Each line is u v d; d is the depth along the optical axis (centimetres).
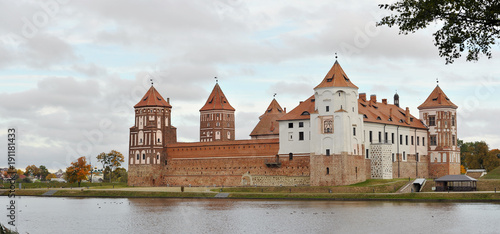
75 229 8275
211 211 10238
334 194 12494
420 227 7775
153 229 8131
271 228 7994
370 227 7862
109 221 9081
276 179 14862
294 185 14538
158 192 14062
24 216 9944
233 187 14412
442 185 12950
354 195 12319
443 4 4131
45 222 9075
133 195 14325
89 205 11956
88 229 8256
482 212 9256
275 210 10188
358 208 10250
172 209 10700
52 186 18150
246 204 11569
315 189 13412
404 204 10925
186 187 15538
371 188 12962
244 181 15362
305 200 12381
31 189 16025
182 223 8669
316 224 8244
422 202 11288
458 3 4072
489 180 13162
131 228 8269
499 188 12750
